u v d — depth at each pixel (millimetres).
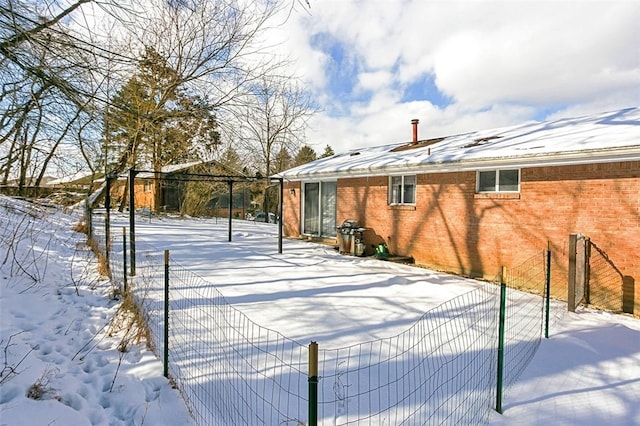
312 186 13820
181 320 4824
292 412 2871
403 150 12133
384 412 2916
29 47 4574
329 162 13820
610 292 6301
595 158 6301
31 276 5934
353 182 11766
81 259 8438
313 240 13570
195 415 2811
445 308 5727
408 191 10078
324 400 3059
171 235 14297
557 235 6973
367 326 4879
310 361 1735
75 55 4953
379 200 10859
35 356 3477
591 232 6539
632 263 6066
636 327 5191
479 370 3627
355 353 4008
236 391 3156
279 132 27953
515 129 10531
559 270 6910
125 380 3252
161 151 16078
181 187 26062
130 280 6297
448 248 8930
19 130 7059
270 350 4031
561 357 4105
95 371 3424
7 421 2357
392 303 5945
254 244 12547
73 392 2922
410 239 9906
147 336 4047
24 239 7996
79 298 5629
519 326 5062
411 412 2924
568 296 5984
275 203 28844
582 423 2893
